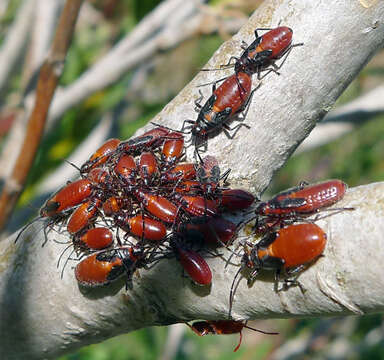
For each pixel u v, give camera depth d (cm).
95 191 15
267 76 16
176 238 15
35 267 15
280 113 16
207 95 16
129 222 15
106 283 15
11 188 18
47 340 16
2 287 16
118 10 30
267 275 14
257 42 16
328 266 14
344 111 23
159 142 16
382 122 30
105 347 27
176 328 28
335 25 15
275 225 14
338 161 31
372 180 30
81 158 25
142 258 15
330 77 16
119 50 24
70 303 15
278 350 33
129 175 15
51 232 15
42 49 26
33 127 18
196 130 16
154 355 27
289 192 14
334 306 14
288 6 16
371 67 27
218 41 27
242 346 34
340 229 13
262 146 16
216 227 14
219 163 16
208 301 14
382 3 15
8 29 30
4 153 24
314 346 31
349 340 31
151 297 15
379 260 13
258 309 14
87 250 15
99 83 23
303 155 32
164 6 24
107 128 26
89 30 30
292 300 14
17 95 28
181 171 16
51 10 26
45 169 27
